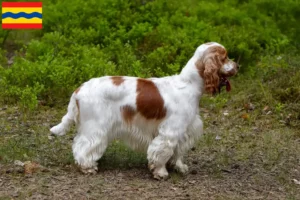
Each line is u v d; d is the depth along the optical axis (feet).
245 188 23.47
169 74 38.93
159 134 23.39
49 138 28.94
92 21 46.14
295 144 29.81
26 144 27.71
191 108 23.50
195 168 25.59
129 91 23.40
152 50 42.96
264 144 29.53
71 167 24.62
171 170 24.84
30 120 32.40
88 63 38.40
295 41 46.88
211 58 23.09
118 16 46.75
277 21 50.03
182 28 45.80
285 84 36.65
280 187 23.77
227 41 43.39
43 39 43.01
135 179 23.70
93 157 23.73
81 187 22.56
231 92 37.47
